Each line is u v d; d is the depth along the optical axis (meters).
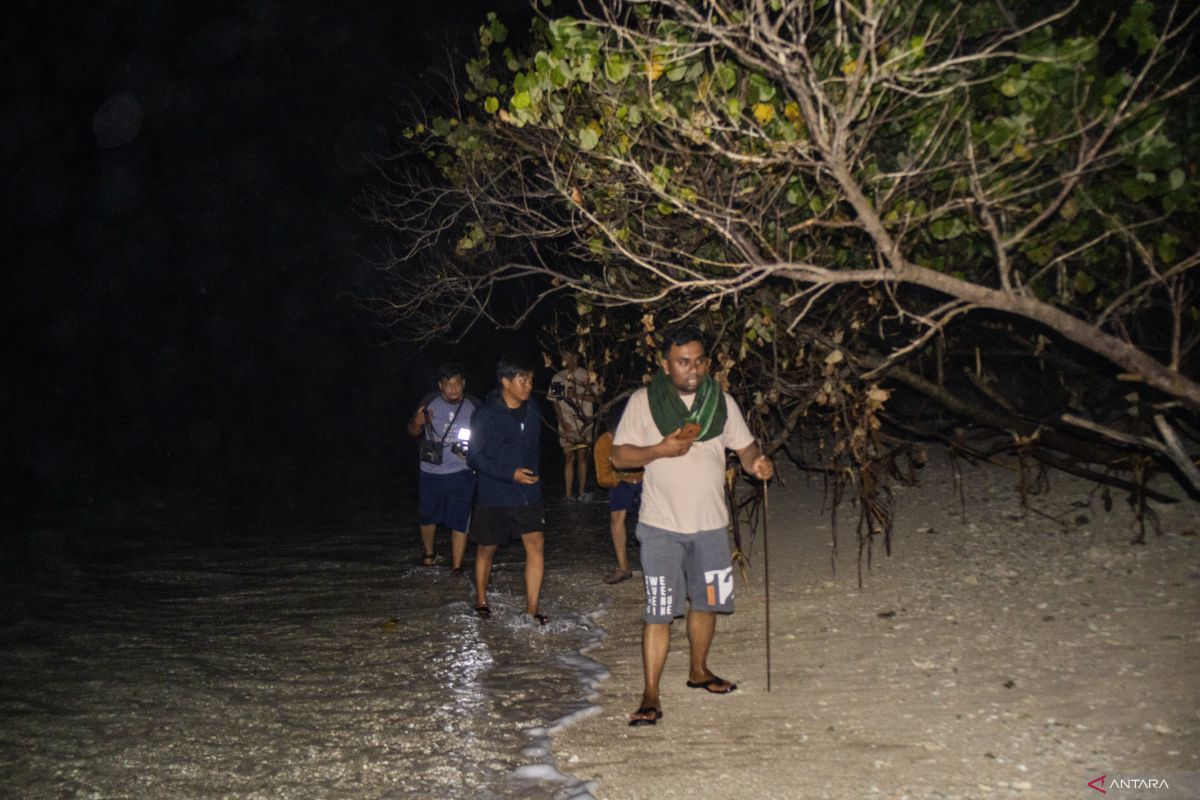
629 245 7.06
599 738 5.29
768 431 8.62
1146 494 8.16
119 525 12.34
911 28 5.65
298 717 5.88
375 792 4.85
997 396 8.92
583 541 10.74
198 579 9.59
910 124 5.95
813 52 6.02
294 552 10.84
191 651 7.25
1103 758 4.38
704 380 5.42
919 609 6.75
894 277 4.77
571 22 5.17
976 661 5.69
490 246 8.75
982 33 6.22
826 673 5.83
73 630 7.84
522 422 7.67
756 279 5.16
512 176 9.03
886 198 5.04
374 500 14.55
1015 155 5.00
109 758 5.36
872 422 7.62
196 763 5.27
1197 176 5.82
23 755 5.42
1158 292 7.64
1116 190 6.12
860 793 4.38
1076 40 4.76
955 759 4.57
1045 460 9.07
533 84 5.57
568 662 6.69
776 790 4.49
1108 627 5.93
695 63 5.84
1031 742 4.63
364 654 7.07
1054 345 8.60
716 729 5.24
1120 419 8.92
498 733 5.50
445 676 6.52
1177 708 4.75
